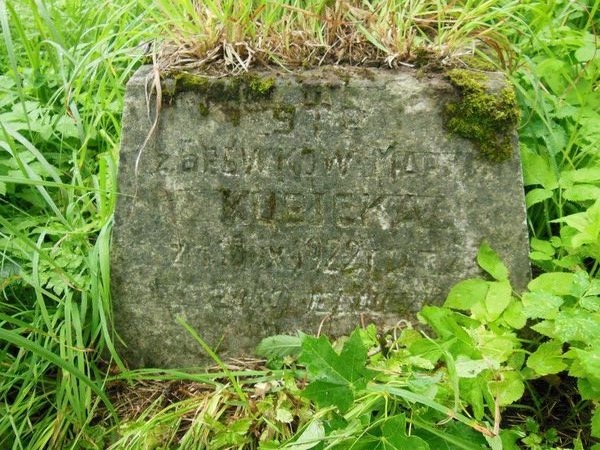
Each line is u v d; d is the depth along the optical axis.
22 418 0.87
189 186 0.87
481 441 0.74
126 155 0.86
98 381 0.90
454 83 0.83
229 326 0.92
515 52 1.00
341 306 0.90
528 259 0.87
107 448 0.84
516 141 0.84
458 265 0.88
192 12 0.89
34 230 0.96
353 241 0.88
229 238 0.89
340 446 0.71
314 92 0.84
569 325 0.72
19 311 0.93
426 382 0.71
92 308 0.91
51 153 1.09
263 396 0.84
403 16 0.96
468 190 0.86
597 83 1.05
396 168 0.85
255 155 0.86
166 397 0.90
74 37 1.21
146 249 0.89
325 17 0.93
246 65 0.85
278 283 0.90
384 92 0.83
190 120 0.85
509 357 0.81
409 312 0.90
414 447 0.67
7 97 1.13
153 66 0.87
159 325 0.92
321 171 0.86
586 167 0.96
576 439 0.78
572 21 1.16
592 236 0.80
